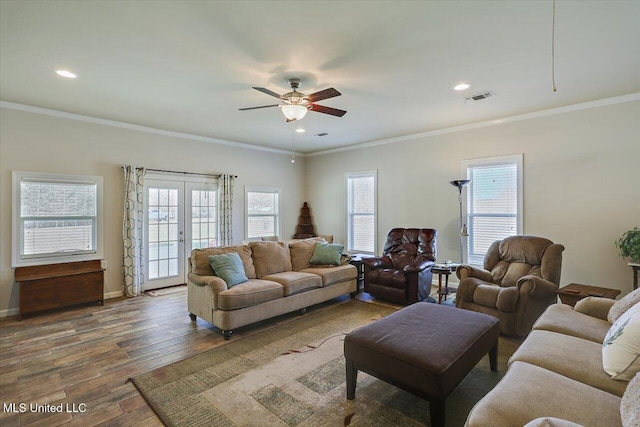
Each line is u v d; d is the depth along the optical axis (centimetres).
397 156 607
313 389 242
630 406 114
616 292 328
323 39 254
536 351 185
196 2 208
